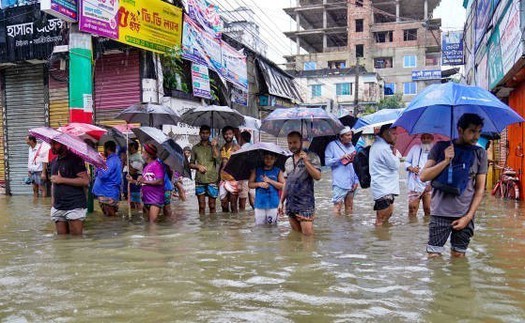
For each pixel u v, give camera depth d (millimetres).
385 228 7621
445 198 5270
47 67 13711
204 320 3613
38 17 12688
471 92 5012
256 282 4602
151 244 6492
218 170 9750
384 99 50156
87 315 3746
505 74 11391
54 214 7230
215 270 5059
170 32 13312
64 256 5797
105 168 7449
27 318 3699
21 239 6977
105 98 13391
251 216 9242
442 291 4242
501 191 12133
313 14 64875
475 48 19719
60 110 13797
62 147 7328
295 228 7320
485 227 7539
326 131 8461
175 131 14148
